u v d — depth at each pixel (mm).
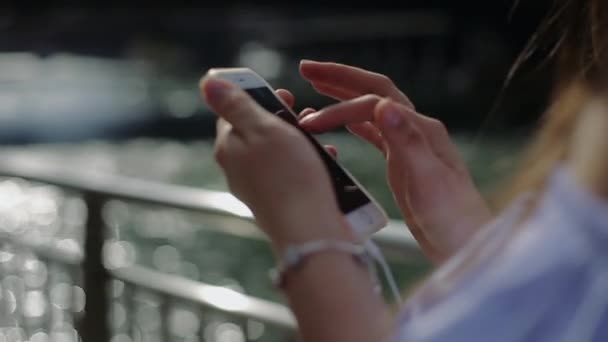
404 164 1405
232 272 10266
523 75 1404
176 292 3363
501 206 975
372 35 54500
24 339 4086
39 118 27281
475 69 45500
